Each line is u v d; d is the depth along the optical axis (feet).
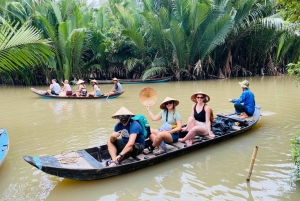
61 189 14.17
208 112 19.52
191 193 13.58
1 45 19.58
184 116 27.96
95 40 67.97
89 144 20.54
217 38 61.98
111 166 14.61
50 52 22.34
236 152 18.26
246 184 14.25
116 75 74.43
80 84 42.88
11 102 40.14
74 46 61.87
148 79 63.00
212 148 18.97
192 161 17.03
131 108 33.22
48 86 65.36
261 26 65.51
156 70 63.98
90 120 27.71
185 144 18.19
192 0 60.18
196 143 18.15
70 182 14.83
